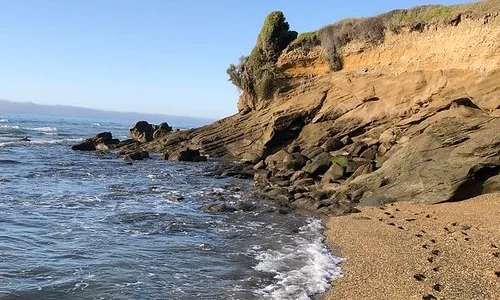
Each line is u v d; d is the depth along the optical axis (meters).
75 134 95.50
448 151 25.61
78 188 31.23
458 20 35.12
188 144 53.97
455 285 13.36
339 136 41.50
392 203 25.33
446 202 24.12
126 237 19.25
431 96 36.41
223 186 33.59
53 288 13.43
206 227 21.44
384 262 15.84
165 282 14.20
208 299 12.94
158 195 29.61
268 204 26.77
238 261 16.42
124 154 53.72
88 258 16.23
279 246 18.38
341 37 44.97
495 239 17.64
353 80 43.38
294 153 40.16
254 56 52.56
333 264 16.00
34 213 22.95
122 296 13.03
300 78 49.69
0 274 14.30
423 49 38.12
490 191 24.12
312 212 24.95
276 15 51.41
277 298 13.00
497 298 12.34
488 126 25.88
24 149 57.19
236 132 52.09
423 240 18.14
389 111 39.72
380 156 34.78
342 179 31.70
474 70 33.19
